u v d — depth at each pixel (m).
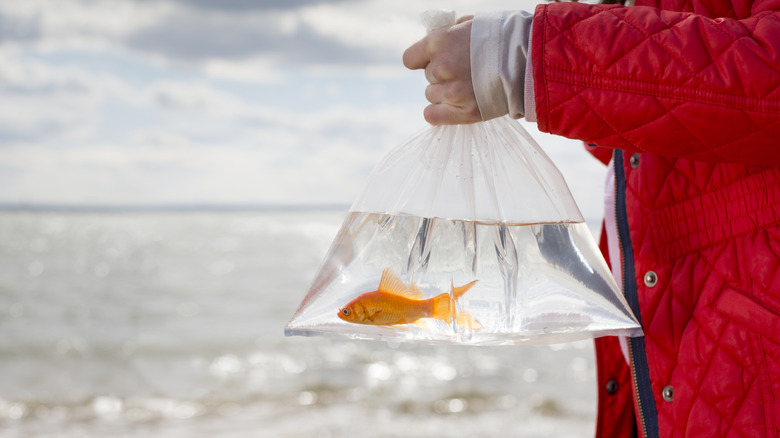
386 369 6.36
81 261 22.53
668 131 0.80
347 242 0.93
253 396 5.28
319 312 0.91
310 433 4.11
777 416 0.84
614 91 0.81
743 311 0.86
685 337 0.89
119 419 4.60
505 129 0.95
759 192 0.86
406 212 0.93
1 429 4.32
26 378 5.97
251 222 87.12
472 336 0.91
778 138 0.79
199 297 12.83
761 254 0.86
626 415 1.04
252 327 9.14
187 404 5.03
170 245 33.72
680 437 0.89
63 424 4.47
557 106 0.82
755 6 0.84
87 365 6.61
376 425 4.31
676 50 0.80
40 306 11.47
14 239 38.09
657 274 0.91
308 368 6.39
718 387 0.87
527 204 0.93
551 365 6.61
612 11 0.82
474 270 0.92
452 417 4.55
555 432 4.12
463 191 0.93
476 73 0.83
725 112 0.79
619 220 0.94
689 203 0.90
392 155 0.96
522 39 0.83
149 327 9.19
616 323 0.89
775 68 0.78
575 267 0.91
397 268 0.92
